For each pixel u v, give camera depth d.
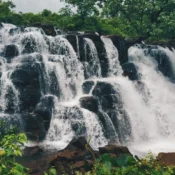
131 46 38.41
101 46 34.47
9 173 6.29
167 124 30.36
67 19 51.38
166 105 32.47
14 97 26.56
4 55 30.06
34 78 27.69
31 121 24.78
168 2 51.31
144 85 32.84
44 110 25.75
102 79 32.31
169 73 38.50
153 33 50.31
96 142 25.72
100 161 7.19
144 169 6.80
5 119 24.31
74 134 25.44
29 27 32.84
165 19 50.47
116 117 27.61
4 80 27.03
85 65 32.41
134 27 54.53
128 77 34.28
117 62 35.03
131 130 28.12
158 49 38.94
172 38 48.44
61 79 29.59
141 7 50.75
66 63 30.88
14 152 6.61
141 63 37.62
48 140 24.94
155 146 26.23
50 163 16.91
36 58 28.75
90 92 29.56
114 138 26.73
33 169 16.17
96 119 26.42
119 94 29.80
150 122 29.62
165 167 6.98
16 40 31.58
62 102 28.59
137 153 23.28
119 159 7.02
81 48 33.09
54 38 31.83
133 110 29.80
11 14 48.56
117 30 53.91
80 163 16.22
